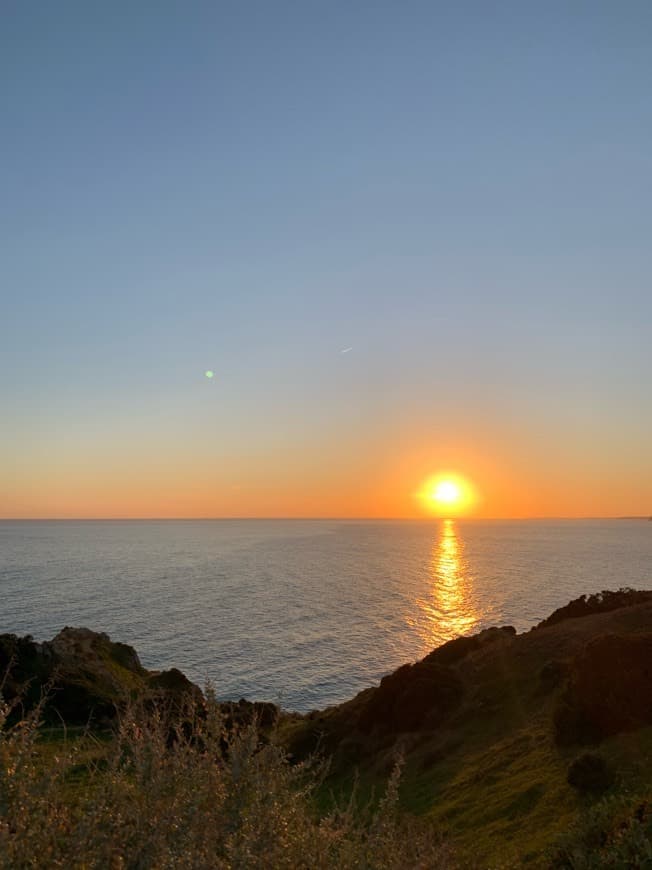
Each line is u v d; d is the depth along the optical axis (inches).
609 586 5502.0
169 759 181.8
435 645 3302.2
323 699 2423.7
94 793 167.9
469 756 1038.4
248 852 160.9
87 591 4970.5
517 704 1189.1
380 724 1290.6
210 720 198.8
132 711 194.2
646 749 779.4
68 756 175.3
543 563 7726.4
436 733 1200.2
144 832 160.9
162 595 4805.6
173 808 167.3
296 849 179.3
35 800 159.0
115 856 155.6
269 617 3969.0
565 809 709.3
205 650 3110.2
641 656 924.6
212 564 7524.6
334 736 1305.4
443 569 7042.3
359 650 3181.6
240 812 177.0
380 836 187.6
